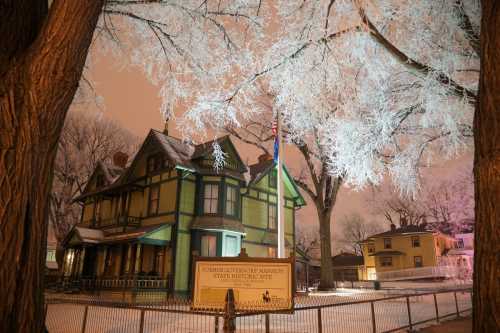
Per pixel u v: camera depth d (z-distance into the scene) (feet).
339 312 42.57
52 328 29.17
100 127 136.46
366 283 120.98
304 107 24.99
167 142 77.20
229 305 15.90
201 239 69.51
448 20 20.79
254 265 24.35
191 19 24.43
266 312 17.38
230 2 23.65
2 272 11.27
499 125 11.04
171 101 25.26
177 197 69.56
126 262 73.87
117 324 31.76
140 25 24.89
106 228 84.64
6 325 11.13
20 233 11.71
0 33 12.92
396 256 149.69
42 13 14.87
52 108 12.50
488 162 11.10
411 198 30.86
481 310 10.65
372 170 26.09
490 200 10.86
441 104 23.35
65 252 92.02
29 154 12.04
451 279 127.95
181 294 65.26
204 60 24.94
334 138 26.37
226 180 73.82
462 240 164.45
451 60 21.83
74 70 12.89
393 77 25.23
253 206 81.76
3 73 12.51
